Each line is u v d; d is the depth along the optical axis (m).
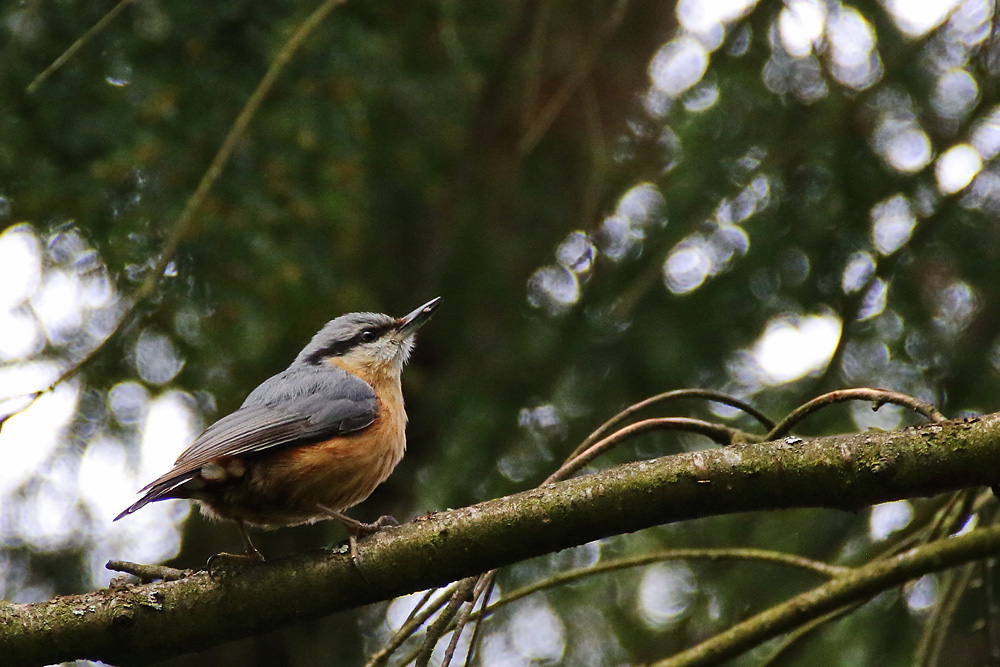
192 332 11.14
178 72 10.52
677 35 13.23
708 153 11.73
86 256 10.55
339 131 10.75
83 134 10.18
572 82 11.09
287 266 10.59
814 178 11.57
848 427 10.68
